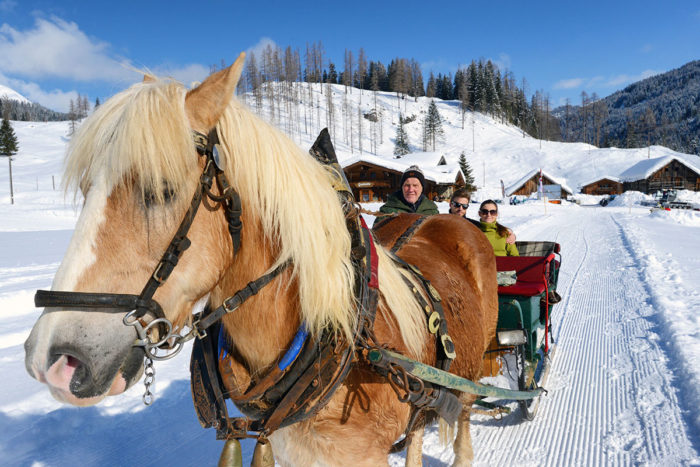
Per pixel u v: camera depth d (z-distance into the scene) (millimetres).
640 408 3795
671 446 3199
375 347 1700
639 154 86688
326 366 1640
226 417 1743
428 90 138250
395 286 1940
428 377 1844
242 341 1672
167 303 1338
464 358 2336
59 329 1202
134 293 1280
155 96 1325
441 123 112562
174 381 4402
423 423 2316
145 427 3594
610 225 21312
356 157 42406
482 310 2656
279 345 1669
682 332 5293
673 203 36875
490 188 69875
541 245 5043
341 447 1715
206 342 1795
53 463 3086
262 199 1544
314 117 99062
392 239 2895
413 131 108438
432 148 99812
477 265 2795
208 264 1405
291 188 1593
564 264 11211
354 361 1725
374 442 1765
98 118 1334
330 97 96562
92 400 1212
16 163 70000
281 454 1834
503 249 4637
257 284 1563
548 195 58156
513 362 3461
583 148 96625
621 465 3066
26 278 8484
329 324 1678
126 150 1244
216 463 3186
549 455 3246
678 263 10102
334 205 1734
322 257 1618
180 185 1312
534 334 3771
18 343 5262
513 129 117375
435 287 2320
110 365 1232
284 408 1630
